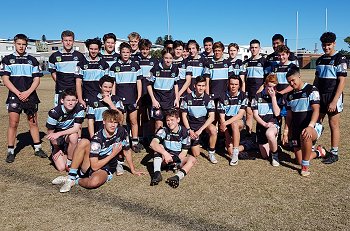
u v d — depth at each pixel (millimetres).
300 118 4957
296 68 5078
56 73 5980
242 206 3752
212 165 5281
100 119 5328
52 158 5348
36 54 46344
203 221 3406
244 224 3342
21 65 5531
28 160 5582
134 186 4383
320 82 5406
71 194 4117
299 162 5195
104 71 6008
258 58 6809
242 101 5539
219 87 6648
